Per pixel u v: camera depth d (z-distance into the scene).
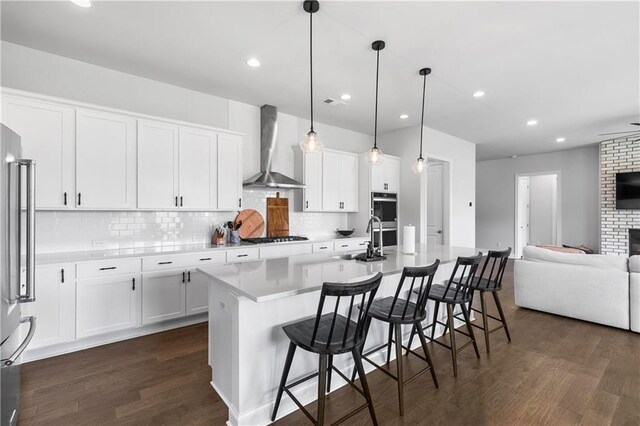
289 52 2.84
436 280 3.10
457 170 5.91
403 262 2.54
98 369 2.35
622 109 4.32
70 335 2.56
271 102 4.11
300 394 1.97
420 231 5.12
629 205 5.74
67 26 2.46
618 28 2.43
